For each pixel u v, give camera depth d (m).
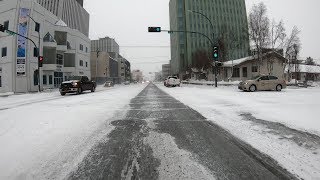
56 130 5.64
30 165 3.47
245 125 6.14
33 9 35.38
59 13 71.94
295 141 4.61
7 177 3.08
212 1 95.44
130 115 7.96
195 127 6.05
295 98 12.77
